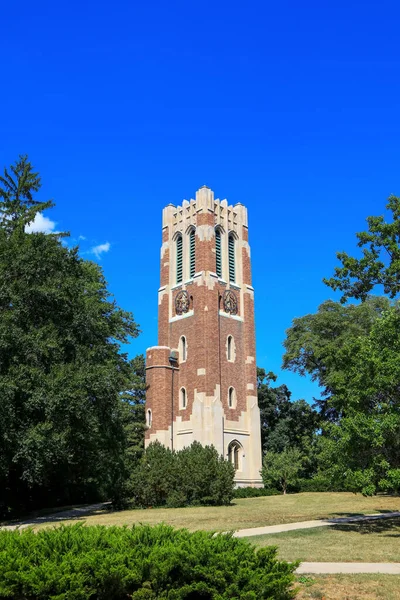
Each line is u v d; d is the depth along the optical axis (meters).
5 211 39.41
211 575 8.64
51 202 40.06
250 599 8.45
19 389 25.78
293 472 49.66
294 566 9.47
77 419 28.66
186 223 63.66
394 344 20.80
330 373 45.41
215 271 60.16
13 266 28.58
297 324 55.81
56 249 30.70
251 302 62.41
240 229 64.81
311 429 63.56
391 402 20.83
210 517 25.73
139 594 8.49
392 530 20.12
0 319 26.80
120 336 44.94
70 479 38.69
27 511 35.53
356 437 20.02
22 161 43.50
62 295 29.09
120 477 35.38
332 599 10.44
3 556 8.77
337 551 15.29
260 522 23.38
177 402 57.28
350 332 48.84
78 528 10.51
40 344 26.94
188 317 59.06
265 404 68.75
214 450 36.47
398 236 29.28
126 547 9.33
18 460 26.83
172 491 34.06
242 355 59.84
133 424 57.69
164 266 64.19
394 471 18.64
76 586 8.25
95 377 28.97
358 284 30.84
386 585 11.20
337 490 46.56
